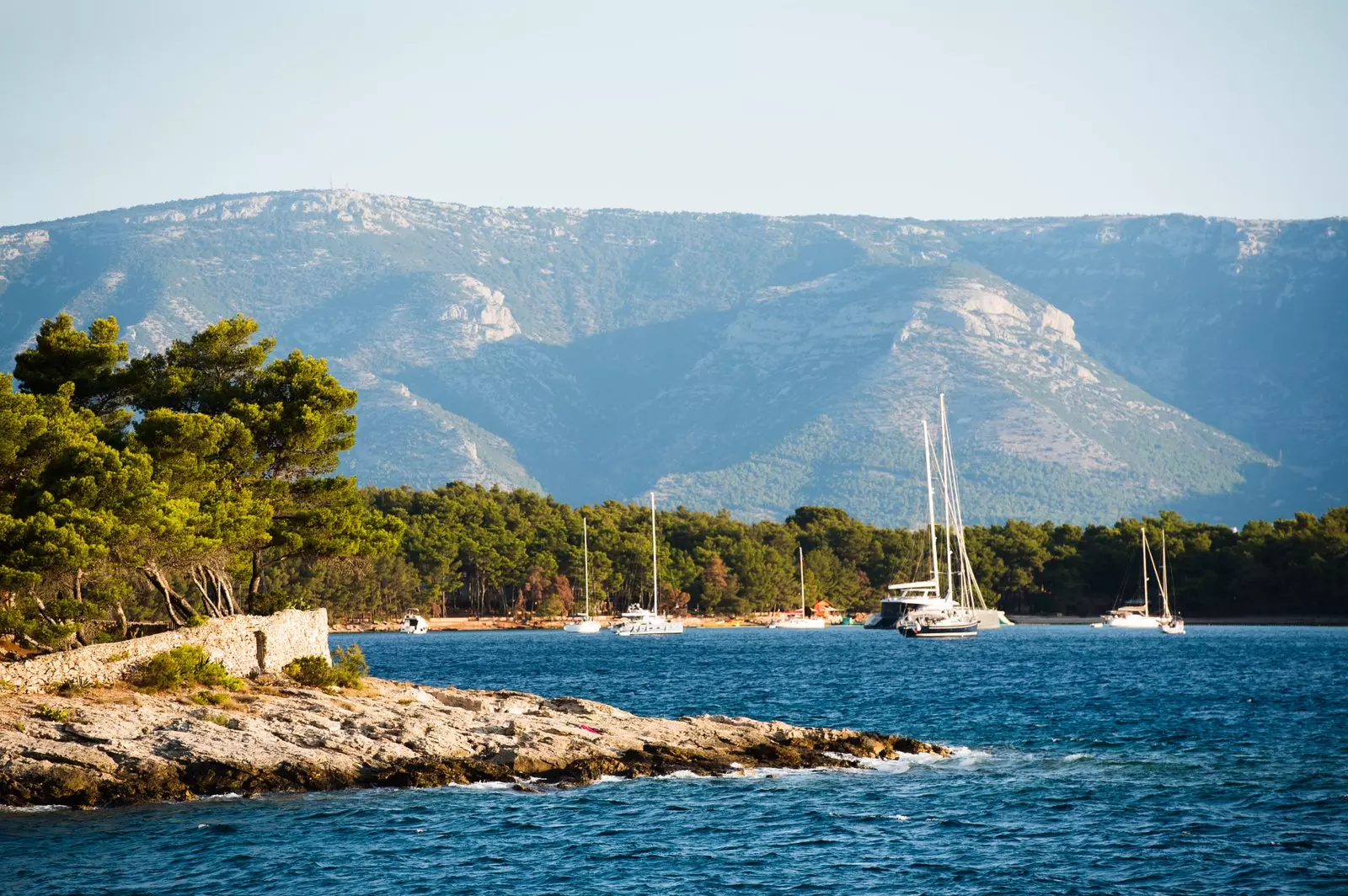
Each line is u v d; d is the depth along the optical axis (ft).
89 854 432.25
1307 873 425.69
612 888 412.98
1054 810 510.17
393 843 453.99
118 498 589.32
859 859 442.91
